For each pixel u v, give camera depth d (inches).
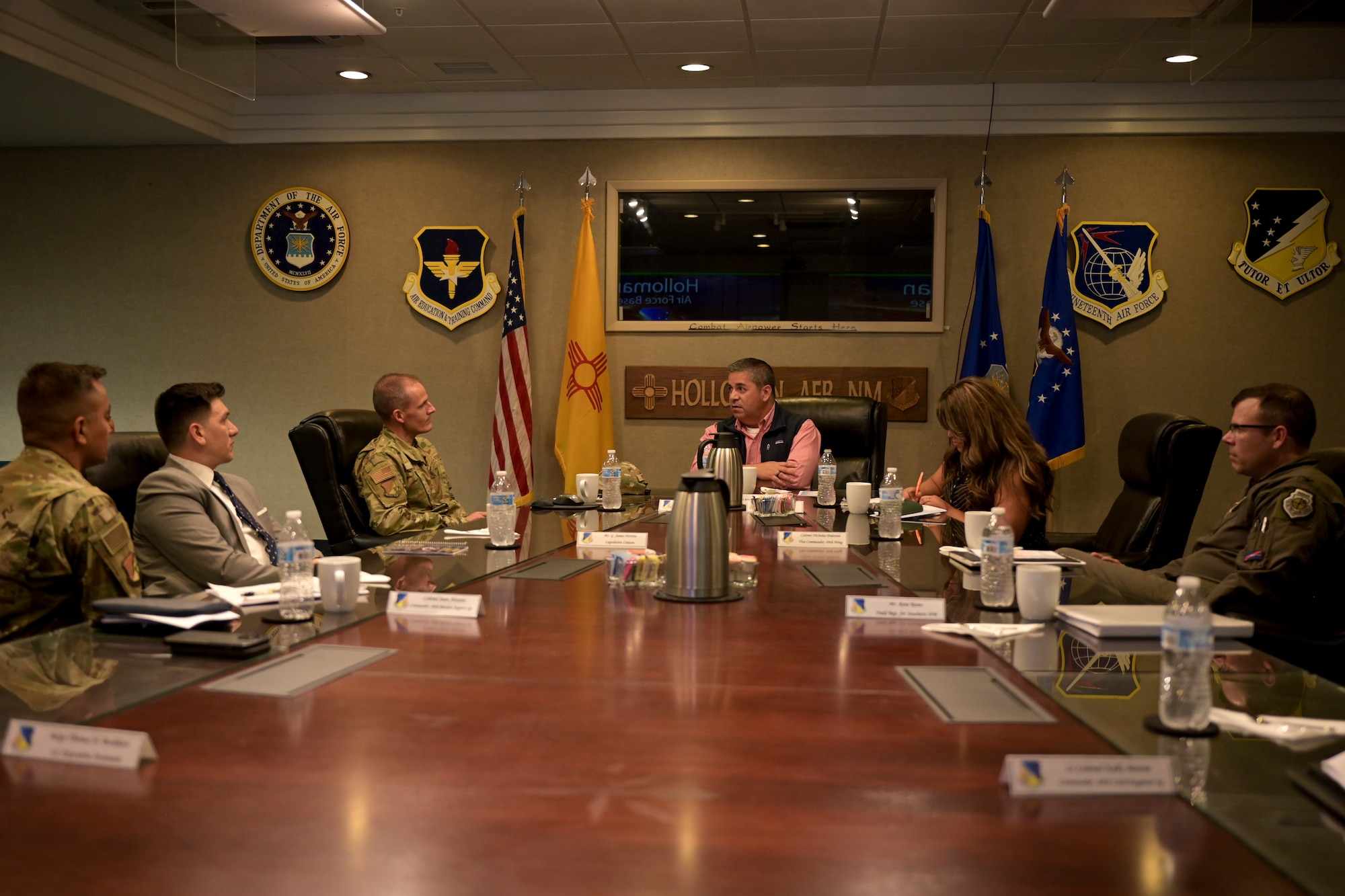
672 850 31.2
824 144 213.9
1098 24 173.3
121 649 57.0
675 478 220.8
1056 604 65.9
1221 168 207.2
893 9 167.8
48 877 29.5
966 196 211.6
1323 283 206.2
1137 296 208.5
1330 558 86.4
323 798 35.3
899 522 107.7
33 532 78.1
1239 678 52.0
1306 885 28.9
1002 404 112.6
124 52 187.9
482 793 35.8
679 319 219.8
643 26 176.7
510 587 76.8
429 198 221.8
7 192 229.1
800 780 37.3
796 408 174.9
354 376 225.3
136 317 228.4
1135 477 136.2
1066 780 35.9
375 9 168.6
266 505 227.9
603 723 43.9
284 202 223.5
